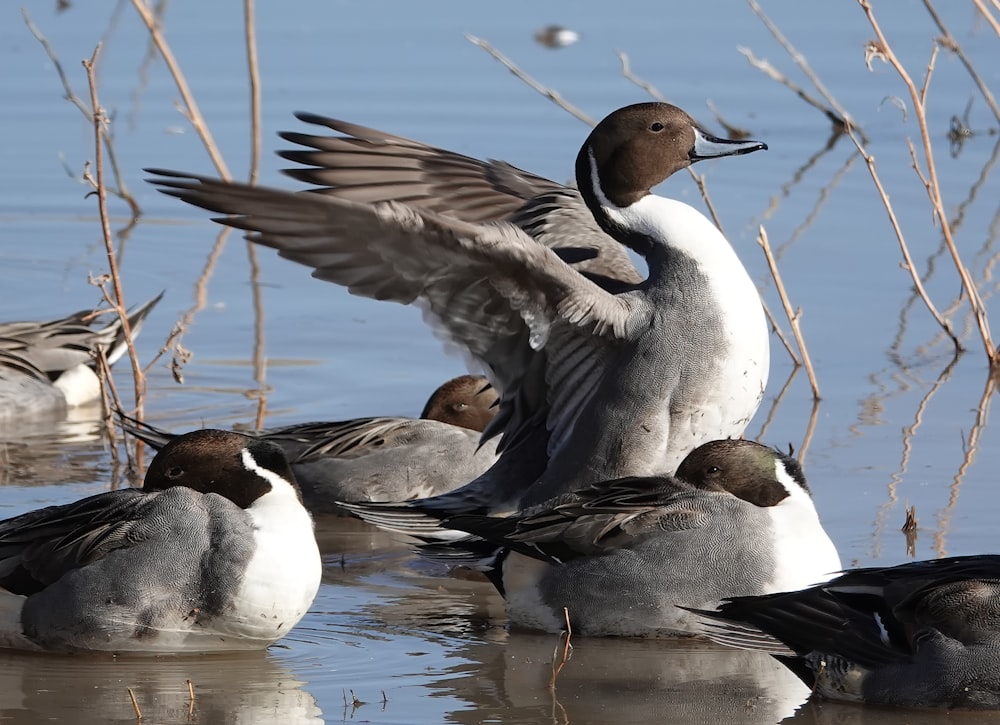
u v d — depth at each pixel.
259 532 10.26
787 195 21.08
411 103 23.73
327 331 17.42
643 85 20.36
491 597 11.74
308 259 10.27
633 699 9.81
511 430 11.76
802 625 9.72
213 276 19.23
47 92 24.22
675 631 10.74
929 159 16.09
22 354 16.00
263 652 10.56
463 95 24.09
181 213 21.50
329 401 15.45
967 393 15.22
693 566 10.61
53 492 13.30
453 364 16.48
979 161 22.27
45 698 9.73
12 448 14.67
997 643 9.24
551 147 22.09
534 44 26.19
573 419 11.70
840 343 16.61
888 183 21.47
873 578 9.82
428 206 13.64
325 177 13.45
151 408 15.32
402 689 9.95
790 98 24.23
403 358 16.66
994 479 13.09
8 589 10.48
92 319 17.08
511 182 13.88
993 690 9.26
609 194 12.08
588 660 10.49
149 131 23.06
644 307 11.52
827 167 22.19
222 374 16.22
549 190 13.84
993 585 9.41
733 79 24.67
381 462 13.69
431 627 11.09
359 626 11.09
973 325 16.98
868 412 14.73
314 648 10.66
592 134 12.16
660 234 11.73
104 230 14.80
